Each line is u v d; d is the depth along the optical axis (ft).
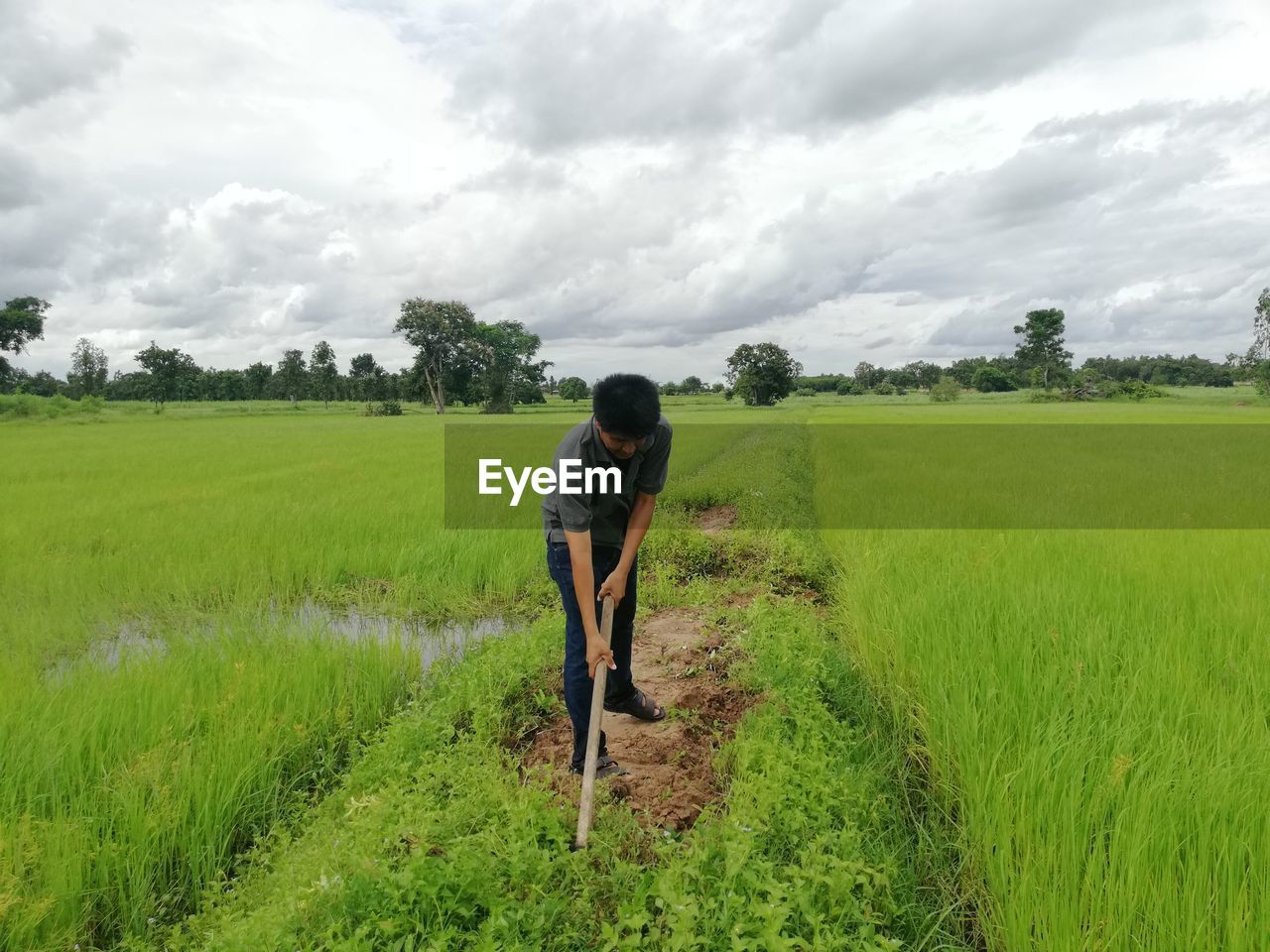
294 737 13.43
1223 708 11.64
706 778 12.08
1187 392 322.96
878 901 8.80
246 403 336.70
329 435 104.06
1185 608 16.89
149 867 10.41
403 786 11.33
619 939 7.96
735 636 17.95
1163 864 8.78
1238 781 10.02
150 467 56.90
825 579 24.80
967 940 9.27
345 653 17.06
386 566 26.32
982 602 17.34
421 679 17.21
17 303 242.58
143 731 13.02
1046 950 8.02
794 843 9.34
